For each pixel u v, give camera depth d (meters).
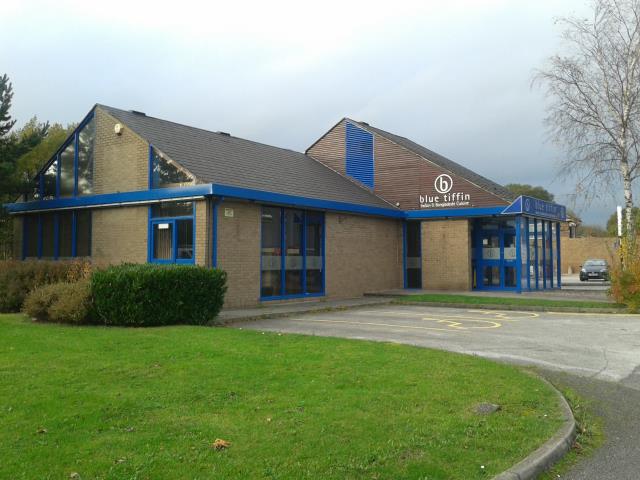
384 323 14.34
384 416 5.68
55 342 9.44
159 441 4.84
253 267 17.92
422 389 6.72
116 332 10.76
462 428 5.41
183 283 12.46
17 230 22.02
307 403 6.03
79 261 16.98
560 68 23.23
